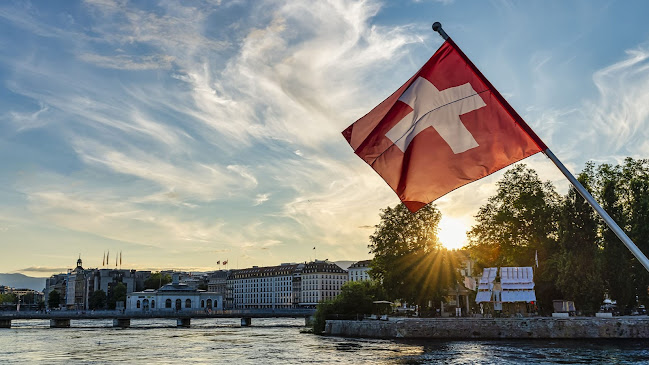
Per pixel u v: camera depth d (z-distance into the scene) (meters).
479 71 13.41
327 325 98.38
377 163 13.84
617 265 74.69
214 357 63.47
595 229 77.75
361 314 99.50
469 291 103.69
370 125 13.98
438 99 13.59
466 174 13.30
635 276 74.88
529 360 50.72
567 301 85.12
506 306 90.38
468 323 74.56
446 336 75.62
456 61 13.56
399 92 13.87
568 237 78.12
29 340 93.88
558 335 69.00
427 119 13.62
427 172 13.54
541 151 12.83
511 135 13.14
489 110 13.34
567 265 76.44
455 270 92.12
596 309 75.88
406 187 13.63
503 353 56.50
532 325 70.75
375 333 84.12
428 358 55.38
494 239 95.00
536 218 91.12
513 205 93.25
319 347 72.00
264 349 72.12
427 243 95.19
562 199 90.88
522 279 78.12
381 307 111.69
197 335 106.69
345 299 101.50
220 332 117.31
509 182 96.19
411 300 93.19
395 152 13.74
